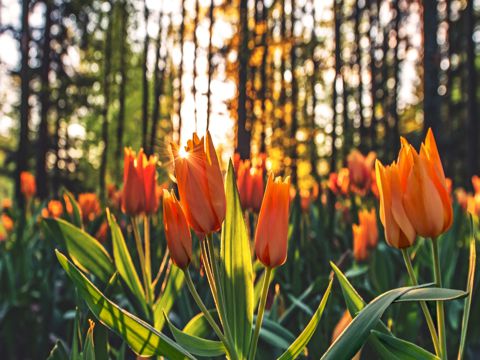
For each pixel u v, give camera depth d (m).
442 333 1.40
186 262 1.40
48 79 20.73
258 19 18.62
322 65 23.75
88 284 1.29
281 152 20.09
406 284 2.85
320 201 4.56
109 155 31.95
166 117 26.98
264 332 2.02
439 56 9.15
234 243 1.50
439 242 2.93
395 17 22.55
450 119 22.59
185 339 1.53
